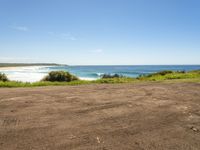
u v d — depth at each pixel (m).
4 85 12.14
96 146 3.35
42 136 3.73
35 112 5.36
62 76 20.59
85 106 6.18
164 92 9.31
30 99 7.18
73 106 6.15
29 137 3.67
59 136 3.74
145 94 8.68
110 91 9.56
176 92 9.33
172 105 6.46
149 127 4.32
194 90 10.03
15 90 9.70
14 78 37.53
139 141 3.59
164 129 4.22
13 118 4.80
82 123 4.51
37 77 40.97
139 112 5.53
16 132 3.91
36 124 4.39
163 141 3.61
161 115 5.26
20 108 5.78
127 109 5.86
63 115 5.12
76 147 3.30
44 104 6.36
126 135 3.86
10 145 3.33
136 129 4.19
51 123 4.47
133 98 7.66
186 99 7.54
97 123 4.52
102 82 16.50
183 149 3.31
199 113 5.52
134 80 18.95
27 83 13.86
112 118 4.92
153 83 14.09
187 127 4.37
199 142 3.59
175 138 3.76
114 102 6.85
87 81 16.88
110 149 3.26
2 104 6.27
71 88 10.78
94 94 8.56
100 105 6.35
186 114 5.39
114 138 3.70
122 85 12.70
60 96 7.94
